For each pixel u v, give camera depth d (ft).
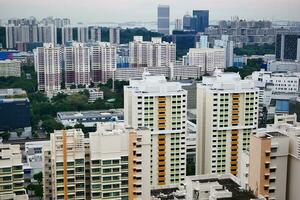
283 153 492.54
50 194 579.89
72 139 547.90
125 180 558.15
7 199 480.23
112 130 559.79
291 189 495.82
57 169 547.08
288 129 526.98
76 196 558.56
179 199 586.86
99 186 551.59
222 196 456.04
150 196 596.70
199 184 489.67
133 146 551.18
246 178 540.52
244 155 550.77
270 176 493.77
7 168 526.57
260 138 487.61
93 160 544.21
